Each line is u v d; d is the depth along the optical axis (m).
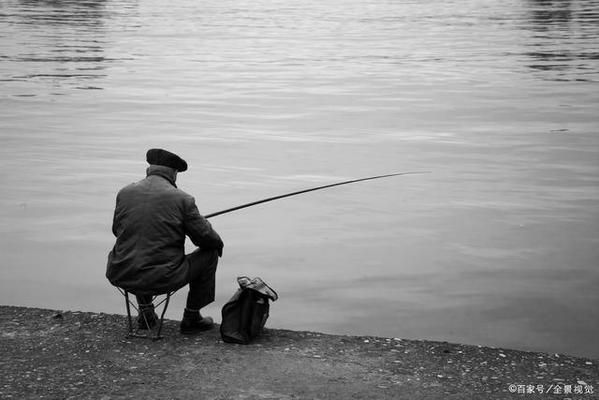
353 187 11.77
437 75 26.28
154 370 5.06
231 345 5.50
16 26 41.78
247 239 9.18
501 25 45.31
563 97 21.42
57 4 60.53
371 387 4.89
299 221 9.97
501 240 9.16
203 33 40.59
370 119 18.11
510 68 27.88
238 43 36.28
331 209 10.55
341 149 14.70
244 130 16.59
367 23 47.59
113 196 11.16
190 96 21.50
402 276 7.91
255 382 4.92
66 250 8.77
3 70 26.12
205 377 4.96
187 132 16.30
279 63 29.58
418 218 10.12
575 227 9.73
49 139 15.44
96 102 20.20
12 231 9.48
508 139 15.77
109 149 14.51
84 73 25.84
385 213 10.35
